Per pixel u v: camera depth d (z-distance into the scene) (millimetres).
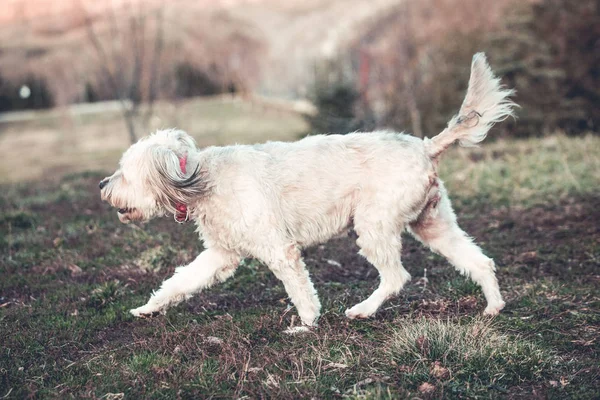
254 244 4078
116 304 4707
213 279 4488
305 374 3490
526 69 12820
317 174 4160
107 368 3633
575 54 13391
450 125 4277
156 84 21094
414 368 3504
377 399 3129
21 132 26453
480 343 3680
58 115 29625
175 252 5820
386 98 14680
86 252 5961
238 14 32531
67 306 4699
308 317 4133
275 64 30781
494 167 8734
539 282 4887
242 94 31719
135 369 3594
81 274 5434
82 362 3768
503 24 13508
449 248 4391
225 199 4066
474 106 4258
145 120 17281
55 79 29984
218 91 31812
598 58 13289
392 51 15375
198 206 4188
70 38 29422
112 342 4094
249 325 4160
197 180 4051
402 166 4133
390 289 4270
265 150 4262
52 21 29062
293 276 4102
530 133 12828
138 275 5336
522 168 8625
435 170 4285
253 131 21484
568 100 13086
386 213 4121
